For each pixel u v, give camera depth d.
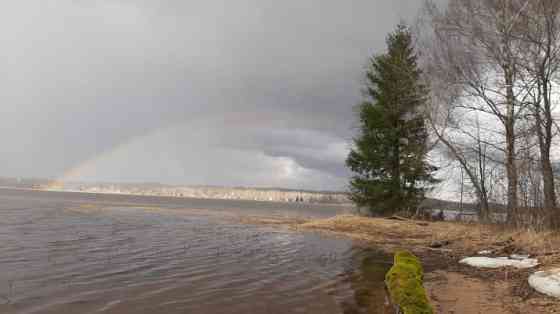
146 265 12.47
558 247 12.42
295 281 10.80
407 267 7.50
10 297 8.21
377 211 31.52
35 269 11.17
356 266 13.27
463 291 9.14
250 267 12.77
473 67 22.09
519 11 19.17
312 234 23.52
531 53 19.14
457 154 23.70
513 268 10.90
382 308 8.16
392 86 31.22
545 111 18.33
